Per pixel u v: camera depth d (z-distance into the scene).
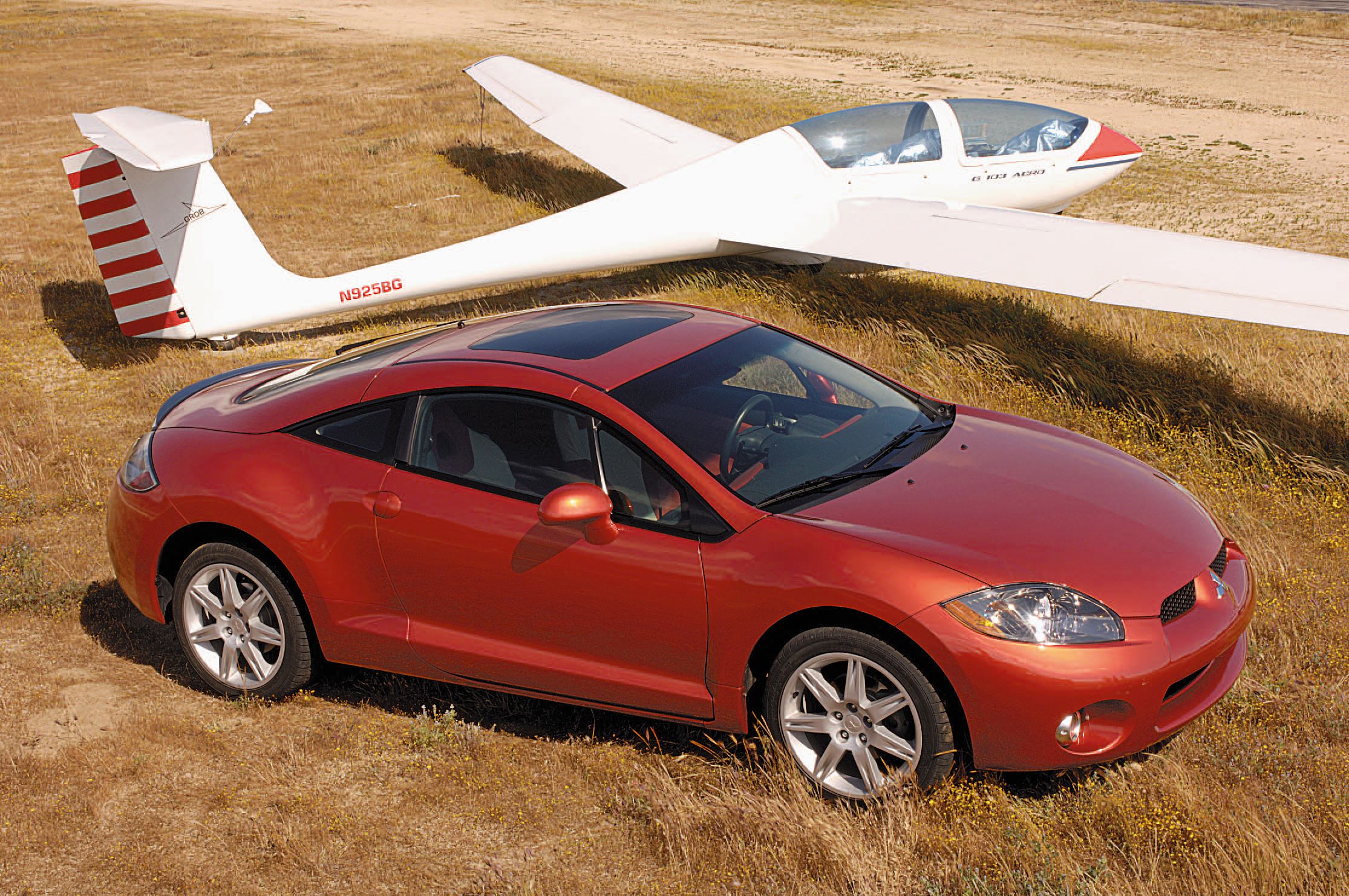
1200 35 41.03
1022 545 3.54
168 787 3.95
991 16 48.41
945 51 36.91
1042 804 3.58
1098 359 8.62
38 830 3.68
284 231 14.62
